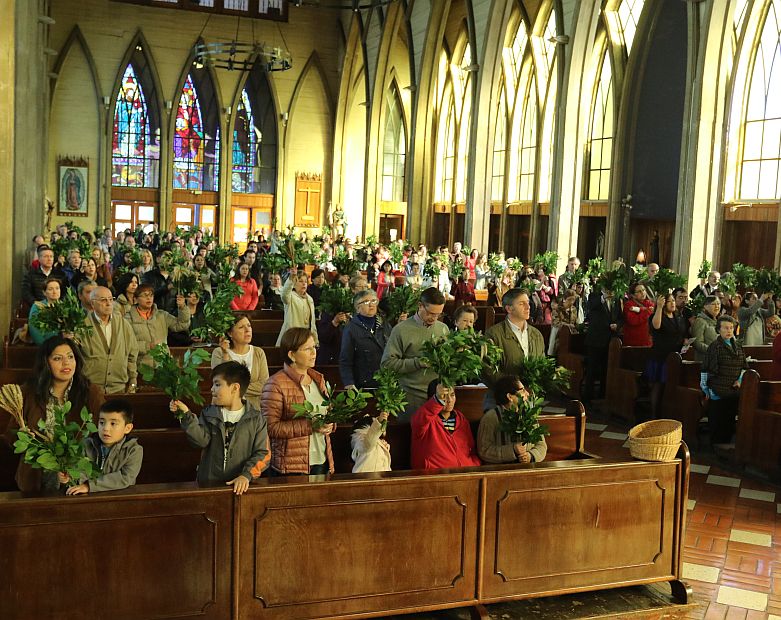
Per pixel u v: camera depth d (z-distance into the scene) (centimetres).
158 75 3591
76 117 3528
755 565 673
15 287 1380
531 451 606
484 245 2677
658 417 1105
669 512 606
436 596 538
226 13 3619
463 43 3472
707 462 978
